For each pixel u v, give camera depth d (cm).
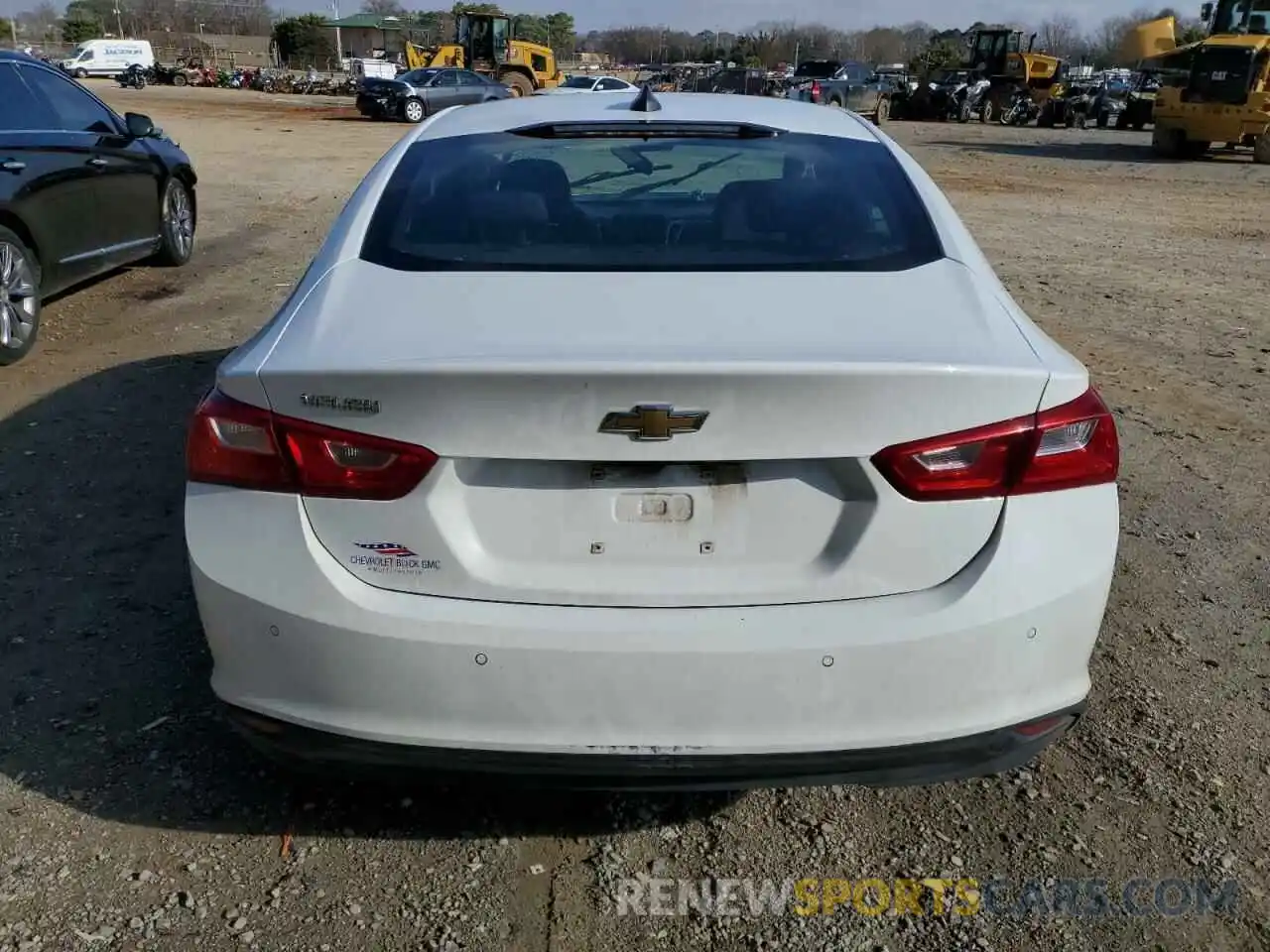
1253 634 363
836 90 3588
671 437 218
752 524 227
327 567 227
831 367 214
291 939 237
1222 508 462
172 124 2608
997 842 270
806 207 298
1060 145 2634
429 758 229
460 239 284
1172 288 915
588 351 226
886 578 227
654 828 274
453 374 215
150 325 701
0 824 266
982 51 3794
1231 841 271
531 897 251
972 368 221
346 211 302
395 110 3009
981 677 228
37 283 641
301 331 246
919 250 284
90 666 329
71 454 487
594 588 226
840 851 267
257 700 236
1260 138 2152
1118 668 342
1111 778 292
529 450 219
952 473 225
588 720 224
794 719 225
